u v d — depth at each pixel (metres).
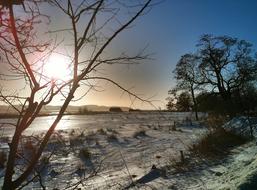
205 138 20.20
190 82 51.91
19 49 2.37
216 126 26.28
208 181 11.75
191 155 17.75
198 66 52.31
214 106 49.22
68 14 2.47
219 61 51.59
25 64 2.41
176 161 16.36
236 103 46.38
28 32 2.50
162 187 12.05
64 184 12.78
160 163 16.42
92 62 2.49
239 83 50.00
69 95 2.45
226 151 17.97
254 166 9.98
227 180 10.44
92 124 49.50
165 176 13.64
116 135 30.73
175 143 24.14
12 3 2.31
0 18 2.40
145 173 14.41
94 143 24.44
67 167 15.12
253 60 51.25
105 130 36.81
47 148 17.31
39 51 2.52
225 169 13.28
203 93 51.00
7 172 2.31
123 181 13.18
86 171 15.06
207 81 51.59
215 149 18.47
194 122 44.34
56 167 14.91
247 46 51.44
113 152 20.78
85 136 27.94
